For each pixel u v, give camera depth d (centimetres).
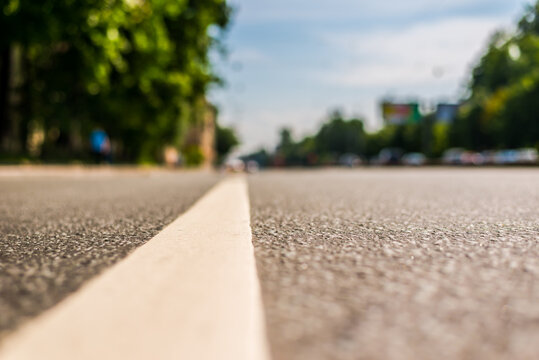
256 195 682
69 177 1588
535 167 3488
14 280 177
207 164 8138
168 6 1689
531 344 116
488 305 147
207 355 101
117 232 307
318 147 14275
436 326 128
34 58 1877
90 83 1620
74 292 160
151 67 2031
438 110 6612
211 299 145
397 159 6294
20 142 2131
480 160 4719
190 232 295
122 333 114
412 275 185
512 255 225
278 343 114
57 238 282
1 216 411
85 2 1247
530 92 4653
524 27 5438
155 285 162
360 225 336
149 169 2702
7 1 1173
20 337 114
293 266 200
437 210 451
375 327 127
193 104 2783
